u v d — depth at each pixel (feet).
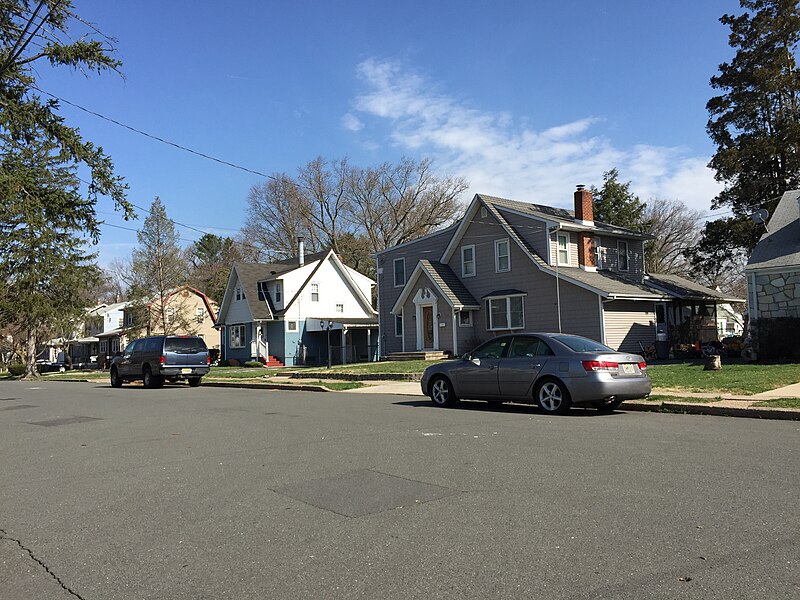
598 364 36.42
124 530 17.40
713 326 111.86
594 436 29.12
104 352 214.90
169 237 162.81
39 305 120.16
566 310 87.66
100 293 275.59
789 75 98.22
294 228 194.29
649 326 92.63
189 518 18.26
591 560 13.91
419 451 26.71
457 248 102.12
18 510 20.01
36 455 29.78
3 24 44.42
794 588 12.25
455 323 95.86
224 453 28.25
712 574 12.99
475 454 25.62
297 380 76.07
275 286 141.69
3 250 86.22
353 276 152.46
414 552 14.80
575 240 94.43
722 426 31.86
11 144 51.26
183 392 69.67
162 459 27.40
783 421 33.45
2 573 14.57
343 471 23.45
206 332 185.47
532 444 27.40
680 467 22.29
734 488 19.36
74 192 53.98
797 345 63.10
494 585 12.80
